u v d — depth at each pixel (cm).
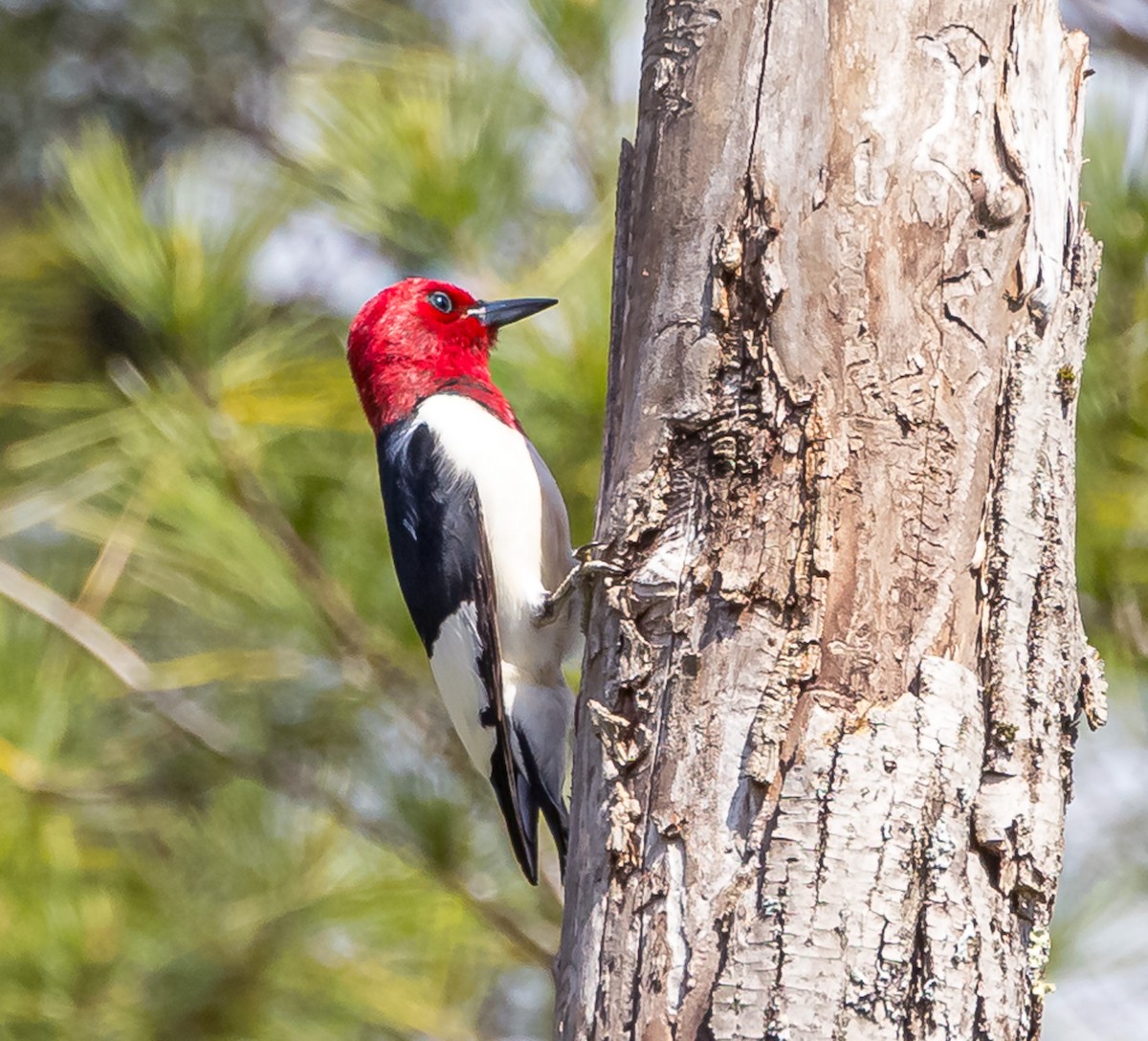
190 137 1658
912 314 613
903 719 579
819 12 632
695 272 635
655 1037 561
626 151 691
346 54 1453
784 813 571
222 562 963
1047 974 938
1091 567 900
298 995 1079
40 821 1045
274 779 1082
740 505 609
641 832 593
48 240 1398
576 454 979
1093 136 907
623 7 1002
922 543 597
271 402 976
